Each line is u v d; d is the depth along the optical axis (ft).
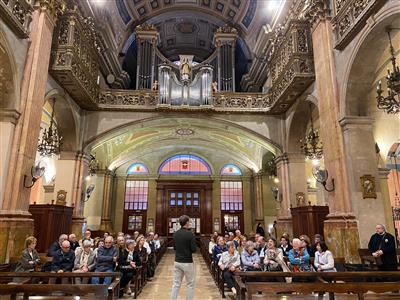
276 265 21.63
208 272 34.73
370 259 21.74
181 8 64.80
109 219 63.46
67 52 32.99
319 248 21.74
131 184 69.31
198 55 76.18
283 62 39.06
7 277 15.58
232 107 45.06
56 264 20.58
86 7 39.75
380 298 16.02
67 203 39.86
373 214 24.90
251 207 68.59
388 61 28.37
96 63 42.78
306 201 41.78
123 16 56.90
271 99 44.16
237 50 68.80
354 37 25.75
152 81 58.65
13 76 25.02
